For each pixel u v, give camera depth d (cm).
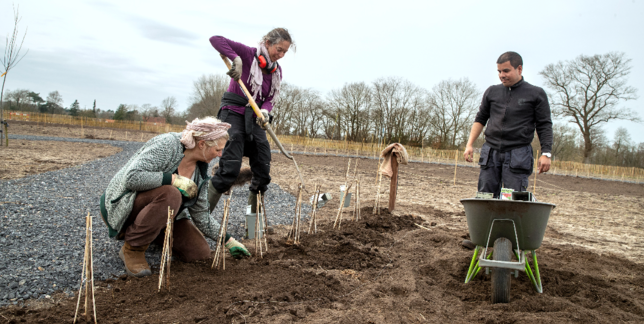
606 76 3428
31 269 257
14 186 560
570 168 2598
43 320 197
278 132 3669
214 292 242
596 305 250
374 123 3647
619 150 3772
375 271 305
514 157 372
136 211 259
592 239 494
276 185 794
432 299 254
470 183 1255
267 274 278
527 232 248
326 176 1082
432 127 3694
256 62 350
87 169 848
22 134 2127
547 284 287
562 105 3688
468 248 379
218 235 306
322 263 314
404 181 1138
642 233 560
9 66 1287
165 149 259
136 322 200
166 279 254
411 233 435
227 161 353
